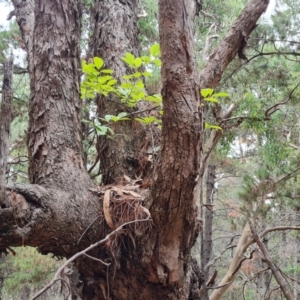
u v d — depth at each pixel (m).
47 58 2.53
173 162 2.02
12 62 1.68
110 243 2.28
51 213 2.09
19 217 1.91
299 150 5.07
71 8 2.63
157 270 2.34
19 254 7.50
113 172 3.02
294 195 4.68
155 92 3.61
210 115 4.21
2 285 7.51
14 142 5.09
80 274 2.66
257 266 8.03
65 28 2.59
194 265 2.96
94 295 2.60
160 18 1.92
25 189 2.00
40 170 2.35
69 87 2.55
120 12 3.46
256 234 4.42
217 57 2.91
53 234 2.14
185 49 1.92
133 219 2.29
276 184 4.59
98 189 2.44
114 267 2.37
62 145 2.42
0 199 1.78
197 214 2.44
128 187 2.57
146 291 2.45
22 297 8.55
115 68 3.24
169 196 2.11
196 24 5.38
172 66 1.92
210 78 2.84
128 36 3.41
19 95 4.99
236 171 9.06
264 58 4.05
